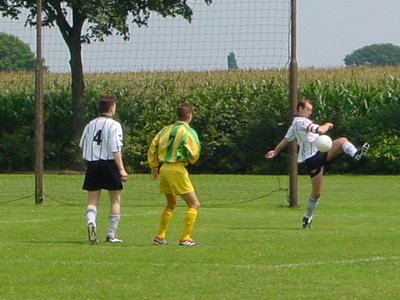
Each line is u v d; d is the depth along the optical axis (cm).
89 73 6625
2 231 2477
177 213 2989
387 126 5469
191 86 6147
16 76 7088
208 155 5584
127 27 5525
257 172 5500
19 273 1786
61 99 5869
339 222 2717
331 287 1631
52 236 2369
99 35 5519
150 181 4722
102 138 2189
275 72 6406
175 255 2003
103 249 2100
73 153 5600
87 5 5350
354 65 7144
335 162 5359
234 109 5628
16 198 3822
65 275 1761
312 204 2538
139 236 2362
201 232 2444
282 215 2956
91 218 2194
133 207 3288
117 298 1555
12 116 5969
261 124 5509
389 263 1880
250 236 2344
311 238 2289
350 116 5591
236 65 4594
